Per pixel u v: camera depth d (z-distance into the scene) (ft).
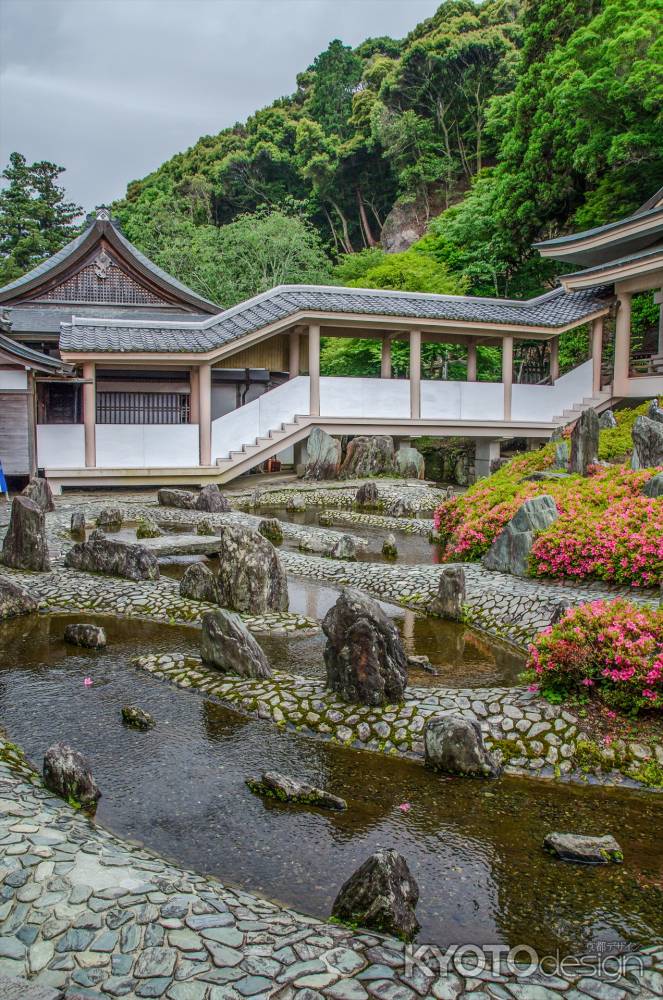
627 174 82.99
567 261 87.66
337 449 78.69
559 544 34.55
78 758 18.39
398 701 22.94
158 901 13.43
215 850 16.12
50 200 171.73
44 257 161.68
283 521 60.08
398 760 20.47
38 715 22.99
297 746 21.17
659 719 21.12
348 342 105.50
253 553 33.63
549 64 90.48
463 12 162.91
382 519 59.26
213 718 22.93
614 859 15.87
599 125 81.87
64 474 68.03
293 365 83.41
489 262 105.40
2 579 33.81
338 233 184.44
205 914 13.17
